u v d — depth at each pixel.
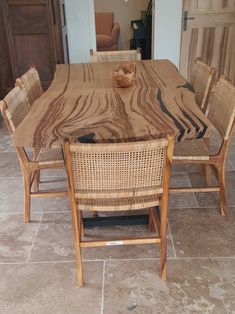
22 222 2.11
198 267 1.74
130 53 2.94
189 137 1.46
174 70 2.44
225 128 1.84
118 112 1.64
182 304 1.54
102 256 1.83
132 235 1.98
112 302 1.56
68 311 1.53
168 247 1.87
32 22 3.57
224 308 1.52
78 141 1.38
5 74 3.89
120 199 1.52
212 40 4.15
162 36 4.17
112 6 6.27
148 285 1.65
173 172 2.60
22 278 1.71
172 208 2.20
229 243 1.89
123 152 1.27
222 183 2.03
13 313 1.52
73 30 4.17
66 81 2.21
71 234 2.00
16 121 1.78
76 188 1.40
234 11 4.00
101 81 2.19
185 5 3.94
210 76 2.17
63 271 1.74
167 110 1.66
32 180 2.08
